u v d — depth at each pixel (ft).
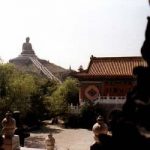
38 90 236.02
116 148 11.45
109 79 225.76
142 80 12.32
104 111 220.84
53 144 62.03
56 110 238.48
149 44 12.51
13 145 48.37
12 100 181.68
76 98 255.29
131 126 11.39
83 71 234.79
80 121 224.12
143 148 11.05
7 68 182.39
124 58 236.43
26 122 222.07
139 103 11.87
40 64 491.72
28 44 526.16
